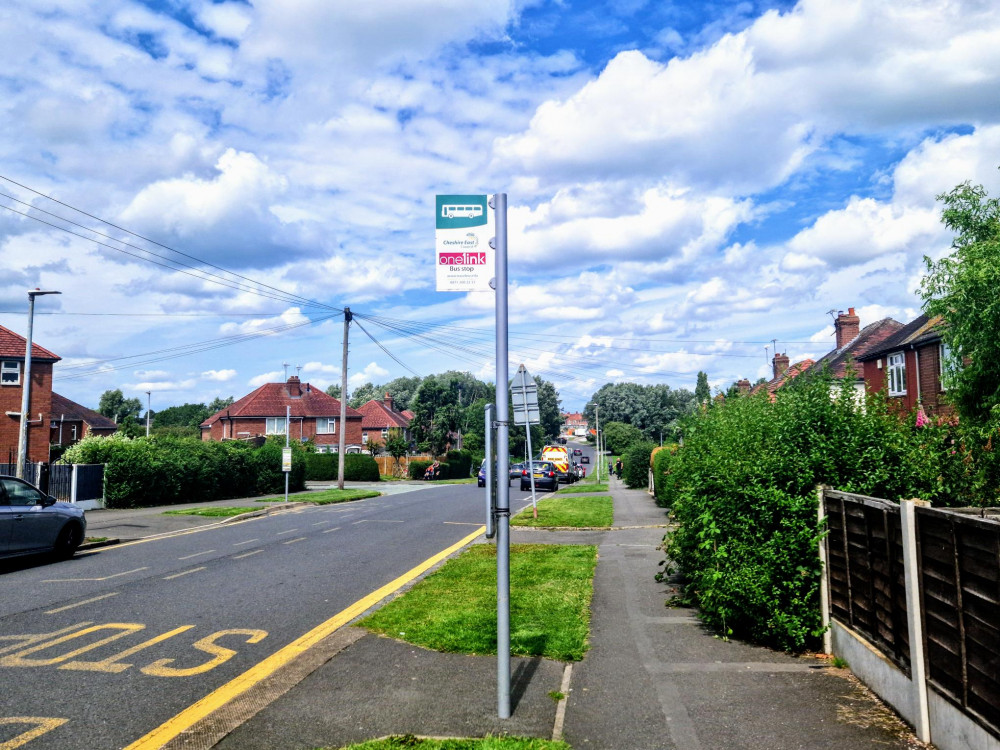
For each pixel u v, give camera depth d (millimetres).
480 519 20234
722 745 4629
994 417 9531
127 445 25812
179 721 5258
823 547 6570
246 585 10492
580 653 6664
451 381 125938
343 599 9492
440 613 8227
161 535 17109
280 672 6234
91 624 8211
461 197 5852
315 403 70750
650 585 10055
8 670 6500
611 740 4754
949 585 4273
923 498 6699
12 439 37938
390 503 27125
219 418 71250
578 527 16906
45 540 12758
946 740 4328
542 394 152125
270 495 31906
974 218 11367
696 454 8633
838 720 4988
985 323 10125
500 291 5602
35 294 23078
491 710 5316
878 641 5453
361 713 5266
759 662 6426
